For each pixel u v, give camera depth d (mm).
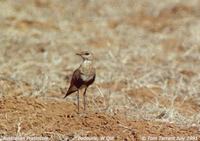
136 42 25234
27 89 17109
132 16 31047
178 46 24875
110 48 23891
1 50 22453
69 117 13938
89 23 29234
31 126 13352
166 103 16750
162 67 21156
